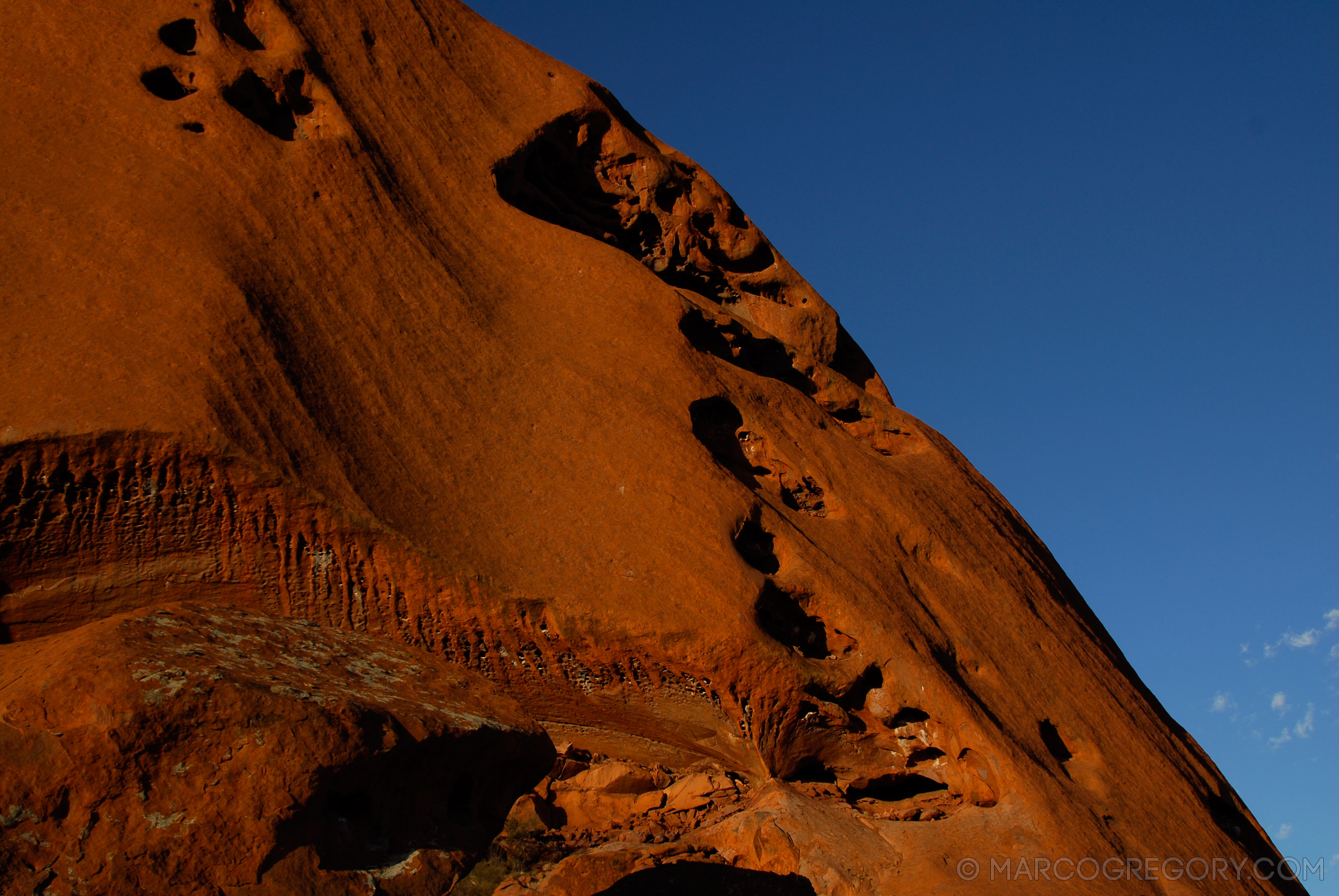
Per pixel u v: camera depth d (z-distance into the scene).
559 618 11.31
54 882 5.89
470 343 13.66
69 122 13.23
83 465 10.22
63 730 6.22
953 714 12.08
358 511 10.95
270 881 6.34
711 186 19.70
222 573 10.94
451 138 16.55
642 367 14.31
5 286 11.16
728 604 11.73
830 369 18.28
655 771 12.68
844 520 14.55
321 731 6.68
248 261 12.52
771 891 10.76
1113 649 17.80
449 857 7.35
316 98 15.14
